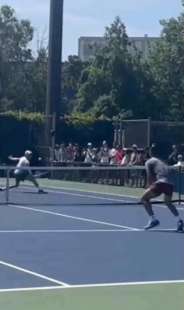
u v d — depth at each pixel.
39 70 78.31
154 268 13.27
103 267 13.29
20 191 30.42
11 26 79.50
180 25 54.00
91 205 24.81
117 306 10.09
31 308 9.91
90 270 12.95
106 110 54.66
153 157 18.69
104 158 35.25
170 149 34.91
